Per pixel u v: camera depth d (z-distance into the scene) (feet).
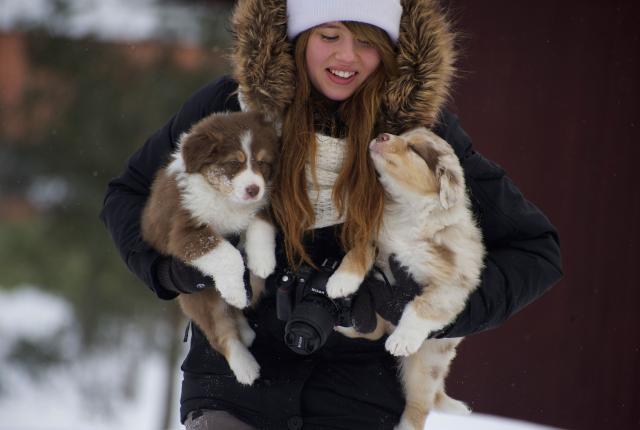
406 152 23.03
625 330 41.55
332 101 23.63
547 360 43.27
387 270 24.22
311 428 21.62
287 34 22.94
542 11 44.19
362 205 22.30
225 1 53.72
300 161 22.27
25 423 79.87
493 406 43.24
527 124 44.55
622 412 41.50
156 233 23.32
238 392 22.07
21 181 83.15
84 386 86.79
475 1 45.70
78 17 83.97
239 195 22.80
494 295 22.53
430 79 22.88
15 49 87.45
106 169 81.25
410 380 24.66
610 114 42.32
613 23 42.27
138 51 82.28
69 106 82.28
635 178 41.45
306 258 21.88
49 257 85.76
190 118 25.23
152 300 85.51
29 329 90.12
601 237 42.47
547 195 44.09
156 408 86.69
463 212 23.77
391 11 22.45
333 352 22.62
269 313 23.04
